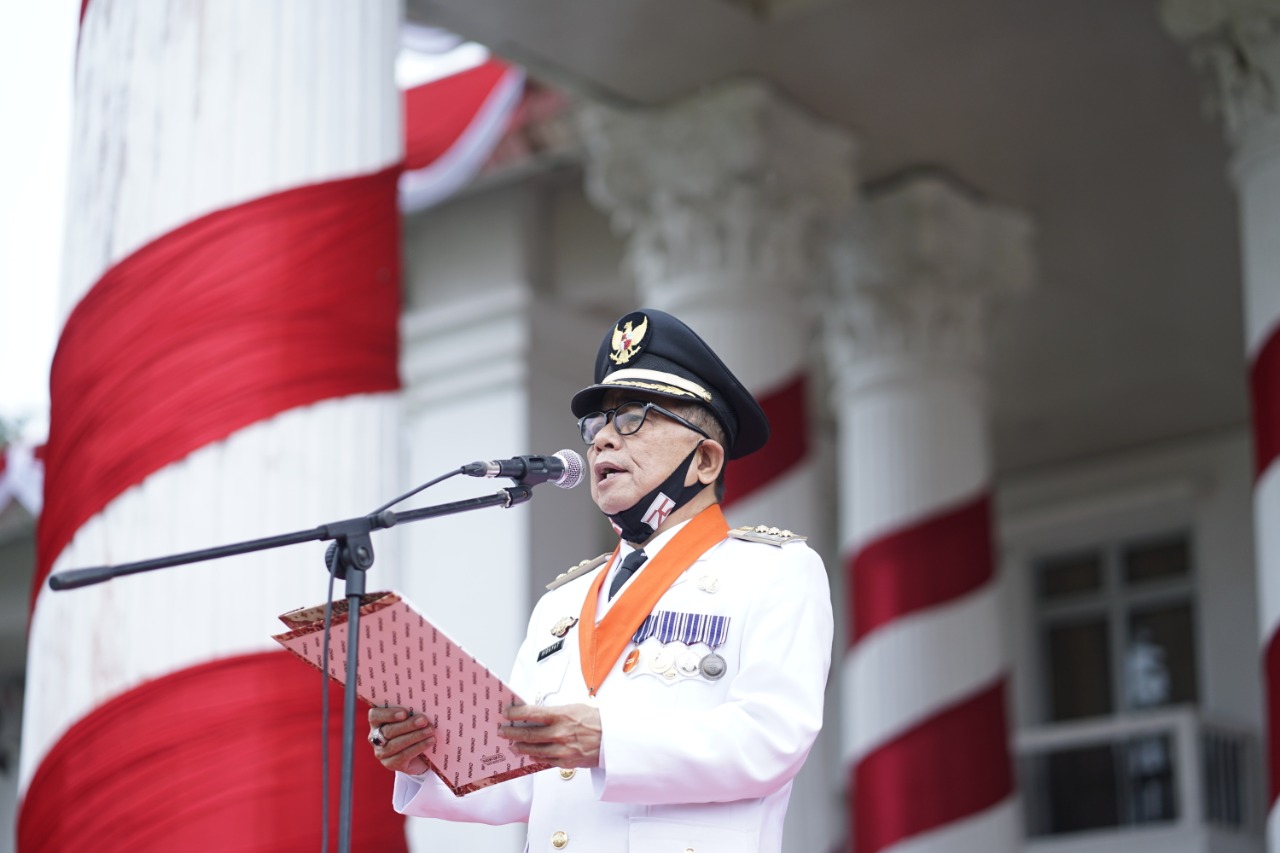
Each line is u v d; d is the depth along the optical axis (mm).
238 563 13016
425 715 8070
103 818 12547
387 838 12844
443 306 32188
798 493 25078
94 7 14664
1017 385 36375
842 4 24047
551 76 25766
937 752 26656
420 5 23828
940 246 28422
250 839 12438
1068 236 30297
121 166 13977
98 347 13531
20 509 38188
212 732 12633
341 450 13594
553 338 31828
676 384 8883
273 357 13508
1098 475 40062
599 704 8281
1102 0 23828
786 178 26078
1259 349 20719
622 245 31422
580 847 8156
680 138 26016
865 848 26609
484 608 30234
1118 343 34438
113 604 12914
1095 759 38062
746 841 8125
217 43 14234
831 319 29562
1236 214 29359
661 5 23969
